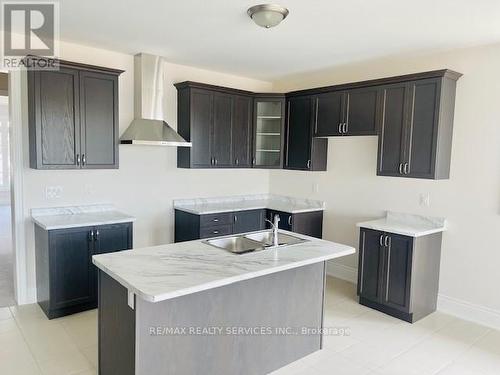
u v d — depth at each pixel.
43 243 3.41
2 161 10.36
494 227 3.43
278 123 5.03
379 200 4.30
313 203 5.04
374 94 3.94
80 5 2.70
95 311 3.57
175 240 4.73
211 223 4.43
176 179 4.70
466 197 3.59
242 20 2.95
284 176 5.44
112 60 4.00
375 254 3.75
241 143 4.95
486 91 3.42
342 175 4.68
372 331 3.34
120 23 3.07
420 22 2.89
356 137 4.50
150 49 3.87
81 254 3.45
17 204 3.59
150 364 2.10
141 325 2.04
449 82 3.49
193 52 3.95
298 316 2.82
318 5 2.60
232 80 5.08
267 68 4.61
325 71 4.73
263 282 2.58
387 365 2.80
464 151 3.58
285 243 3.00
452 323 3.53
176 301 2.17
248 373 2.56
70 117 3.53
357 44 3.52
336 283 4.57
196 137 4.49
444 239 3.76
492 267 3.46
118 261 2.33
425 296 3.65
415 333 3.32
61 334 3.12
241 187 5.38
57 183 3.79
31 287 3.73
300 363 2.81
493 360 2.90
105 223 3.54
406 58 3.99
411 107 3.62
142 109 4.09
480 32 3.09
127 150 4.25
